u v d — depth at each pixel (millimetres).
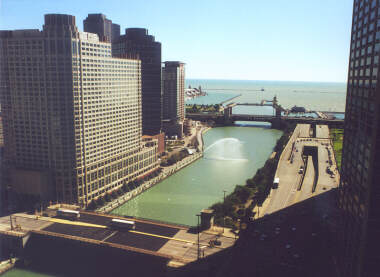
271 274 142125
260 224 189875
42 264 178750
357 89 134625
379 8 111438
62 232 188375
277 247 164875
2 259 182125
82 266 176375
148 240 177625
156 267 167625
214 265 152750
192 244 172375
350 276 127188
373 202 110625
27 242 188000
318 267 147375
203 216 190500
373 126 109062
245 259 154250
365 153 117375
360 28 134000
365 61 123875
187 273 148875
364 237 112812
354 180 131375
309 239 172250
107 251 173375
